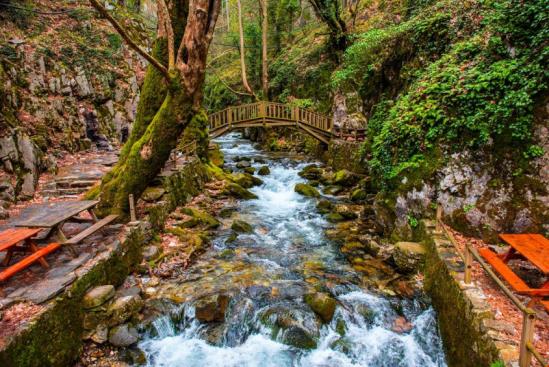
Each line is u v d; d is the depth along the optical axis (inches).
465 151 258.4
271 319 200.1
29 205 296.5
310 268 263.6
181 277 244.1
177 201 364.8
